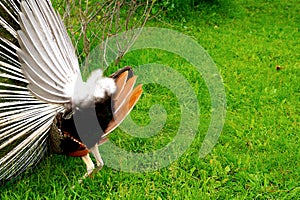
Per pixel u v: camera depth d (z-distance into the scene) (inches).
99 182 162.4
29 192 154.8
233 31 313.7
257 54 281.4
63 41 138.9
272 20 338.6
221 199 160.2
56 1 216.8
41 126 143.3
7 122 139.6
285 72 258.4
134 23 266.1
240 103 222.4
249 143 189.5
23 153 147.6
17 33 130.0
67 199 152.9
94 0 260.2
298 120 209.8
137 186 163.0
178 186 163.6
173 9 323.0
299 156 181.0
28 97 140.7
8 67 141.1
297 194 163.3
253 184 165.3
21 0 136.9
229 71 254.8
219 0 349.7
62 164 167.0
